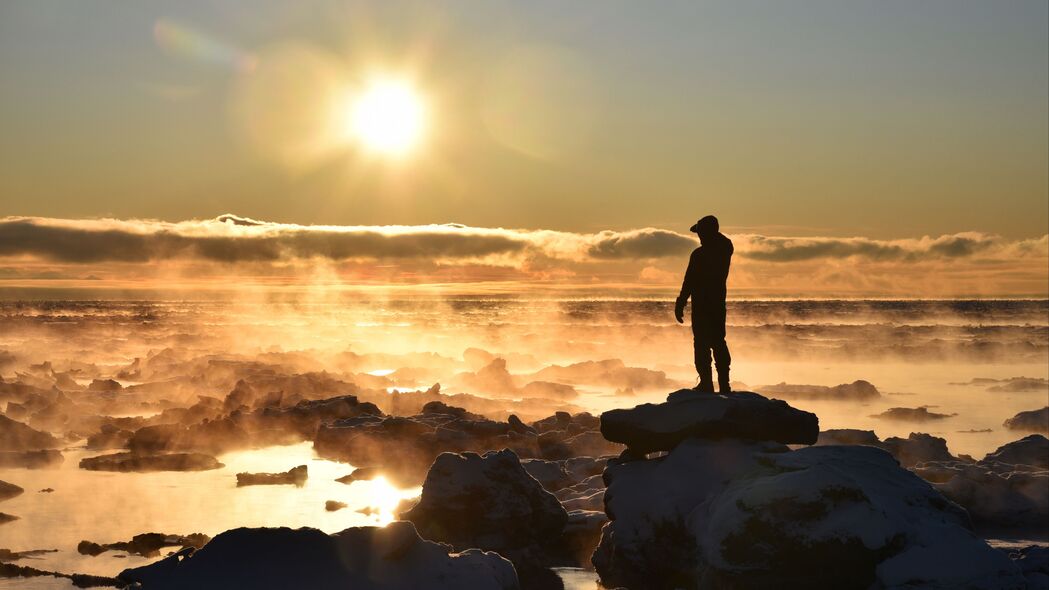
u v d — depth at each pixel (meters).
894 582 11.11
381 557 11.49
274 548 11.45
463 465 15.85
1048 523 16.53
